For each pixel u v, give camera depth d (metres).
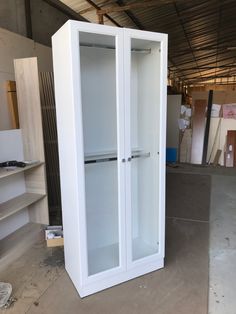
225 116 6.28
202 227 3.06
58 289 2.00
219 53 7.65
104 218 2.35
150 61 2.07
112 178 2.30
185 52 7.30
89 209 2.26
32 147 2.85
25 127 2.83
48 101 3.32
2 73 2.85
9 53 2.95
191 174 5.40
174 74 10.36
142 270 2.14
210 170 5.74
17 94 2.78
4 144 2.64
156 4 3.76
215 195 4.16
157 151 2.11
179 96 6.54
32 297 1.92
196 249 2.57
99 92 2.13
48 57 3.76
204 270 2.23
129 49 1.79
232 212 3.49
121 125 1.85
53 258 2.42
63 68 1.76
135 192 2.43
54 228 2.80
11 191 2.76
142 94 2.21
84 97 2.08
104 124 2.20
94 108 2.13
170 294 1.94
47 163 3.43
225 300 1.88
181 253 2.49
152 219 2.30
